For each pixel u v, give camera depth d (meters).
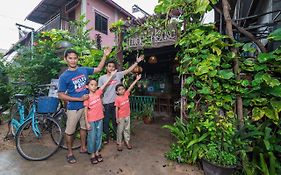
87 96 2.87
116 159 3.21
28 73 5.25
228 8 2.86
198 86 2.88
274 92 2.42
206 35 2.97
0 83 5.36
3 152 3.38
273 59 2.47
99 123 3.06
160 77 8.94
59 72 5.47
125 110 3.57
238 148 2.49
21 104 3.72
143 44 5.22
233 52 2.76
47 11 10.93
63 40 5.61
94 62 4.23
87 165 2.96
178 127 3.27
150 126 5.73
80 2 9.58
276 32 2.43
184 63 3.07
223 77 2.68
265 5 4.30
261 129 2.48
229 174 2.40
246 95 2.69
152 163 3.06
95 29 10.29
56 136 3.54
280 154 2.34
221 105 2.77
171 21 3.87
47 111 3.28
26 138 3.77
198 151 2.75
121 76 3.95
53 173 2.69
